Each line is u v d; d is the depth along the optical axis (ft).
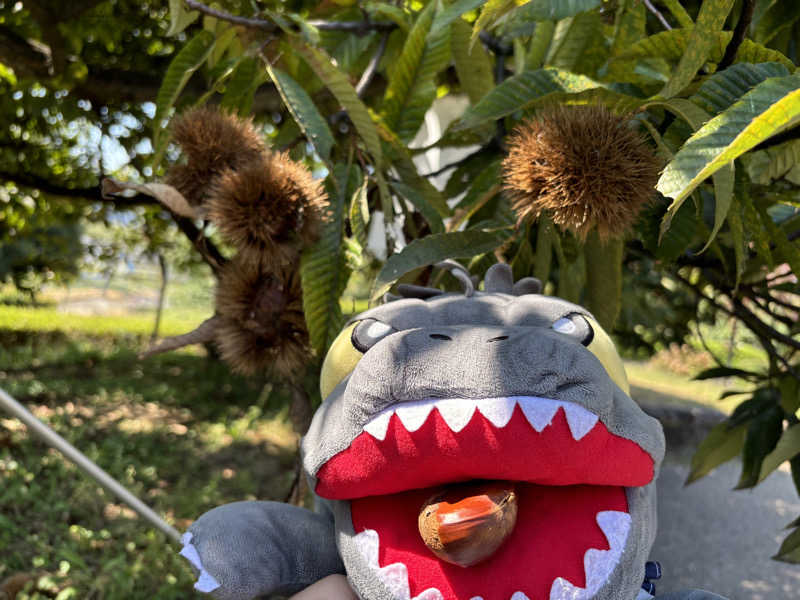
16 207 3.81
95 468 1.14
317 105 1.47
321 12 1.56
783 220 1.23
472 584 0.72
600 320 1.13
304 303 0.99
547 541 0.74
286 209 0.94
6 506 2.92
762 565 2.58
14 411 1.07
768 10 1.09
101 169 3.23
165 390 5.53
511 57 1.55
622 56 0.96
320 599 0.79
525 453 0.69
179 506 3.16
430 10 1.22
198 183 1.02
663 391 5.68
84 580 2.31
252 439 4.50
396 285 1.11
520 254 1.13
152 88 2.63
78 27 2.69
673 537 2.83
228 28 1.21
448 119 2.66
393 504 0.78
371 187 1.26
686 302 2.72
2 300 10.87
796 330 1.44
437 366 0.72
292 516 0.86
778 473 3.77
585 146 0.81
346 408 0.75
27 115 3.10
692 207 0.97
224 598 0.78
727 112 0.61
